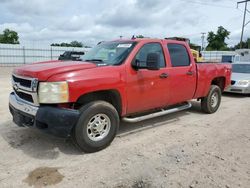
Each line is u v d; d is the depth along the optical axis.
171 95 5.93
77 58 5.92
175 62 6.01
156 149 4.73
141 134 5.53
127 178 3.69
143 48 5.30
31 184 3.51
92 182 3.58
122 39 5.78
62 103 4.25
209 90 7.29
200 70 6.71
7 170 3.87
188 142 5.10
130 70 4.98
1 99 8.93
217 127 6.14
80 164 4.09
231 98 10.58
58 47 41.19
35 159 4.24
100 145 4.56
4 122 6.07
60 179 3.65
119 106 4.95
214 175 3.80
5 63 37.78
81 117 4.29
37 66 4.65
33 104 4.32
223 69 7.66
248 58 28.33
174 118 6.88
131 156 4.41
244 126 6.26
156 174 3.81
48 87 4.11
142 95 5.25
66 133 4.19
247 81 10.97
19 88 4.60
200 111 7.73
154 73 5.41
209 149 4.76
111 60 5.11
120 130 5.77
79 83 4.23
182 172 3.88
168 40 5.95
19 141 4.95
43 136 5.20
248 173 3.88
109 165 4.07
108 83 4.60
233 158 4.39
